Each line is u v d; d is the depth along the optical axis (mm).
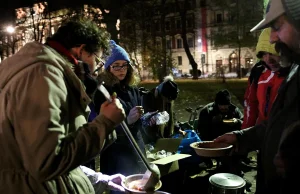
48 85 1206
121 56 2588
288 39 1169
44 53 1288
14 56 1319
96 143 1265
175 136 3643
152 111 3506
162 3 32000
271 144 1327
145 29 32656
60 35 1427
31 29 45656
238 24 32875
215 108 4371
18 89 1210
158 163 2676
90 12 26719
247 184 3662
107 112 1308
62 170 1207
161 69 29969
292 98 1243
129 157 2566
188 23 46094
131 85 2787
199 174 3900
